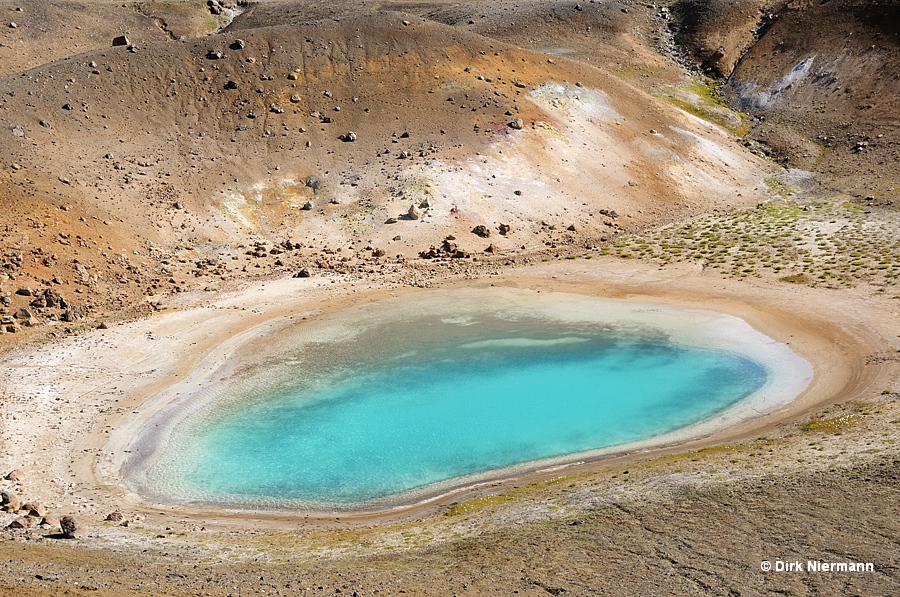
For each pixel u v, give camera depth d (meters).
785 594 15.98
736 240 52.84
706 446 27.67
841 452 23.94
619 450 28.33
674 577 17.11
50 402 32.44
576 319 42.44
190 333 40.28
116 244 47.69
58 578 15.84
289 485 26.83
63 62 62.81
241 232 52.75
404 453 28.84
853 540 18.05
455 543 20.31
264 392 34.28
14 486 25.78
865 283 43.53
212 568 18.75
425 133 61.94
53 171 51.50
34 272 42.25
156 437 30.28
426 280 48.50
